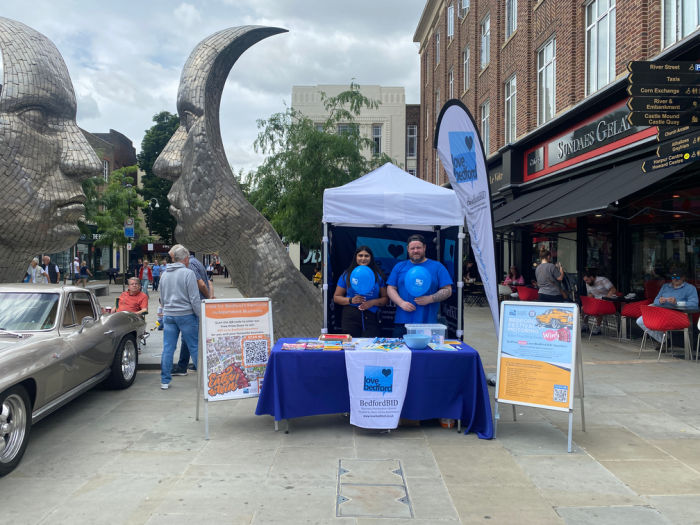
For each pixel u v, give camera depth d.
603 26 12.02
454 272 6.55
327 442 4.69
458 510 3.38
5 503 3.49
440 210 6.18
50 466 4.13
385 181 6.62
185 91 7.99
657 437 4.82
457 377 4.88
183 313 6.59
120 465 4.15
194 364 7.72
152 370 7.75
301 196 18.80
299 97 32.00
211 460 4.25
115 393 6.45
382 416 4.79
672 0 9.60
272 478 3.88
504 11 18.59
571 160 12.76
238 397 5.04
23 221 7.07
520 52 16.34
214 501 3.51
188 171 8.00
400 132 32.81
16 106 7.02
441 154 6.85
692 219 9.81
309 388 4.94
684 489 3.71
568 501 3.51
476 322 13.35
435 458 4.30
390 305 6.96
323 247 6.36
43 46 7.34
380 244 7.46
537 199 13.31
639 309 9.75
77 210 7.48
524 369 4.75
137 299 9.04
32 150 7.09
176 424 5.23
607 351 9.05
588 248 12.62
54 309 5.35
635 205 11.18
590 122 11.79
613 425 5.16
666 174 7.62
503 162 16.61
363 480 3.84
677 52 8.91
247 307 5.18
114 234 29.03
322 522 3.22
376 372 4.81
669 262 10.45
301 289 8.15
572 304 4.62
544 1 14.78
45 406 4.61
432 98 30.17
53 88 7.23
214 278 46.88
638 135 9.88
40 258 16.81
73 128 7.49
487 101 20.81
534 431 5.00
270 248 8.12
